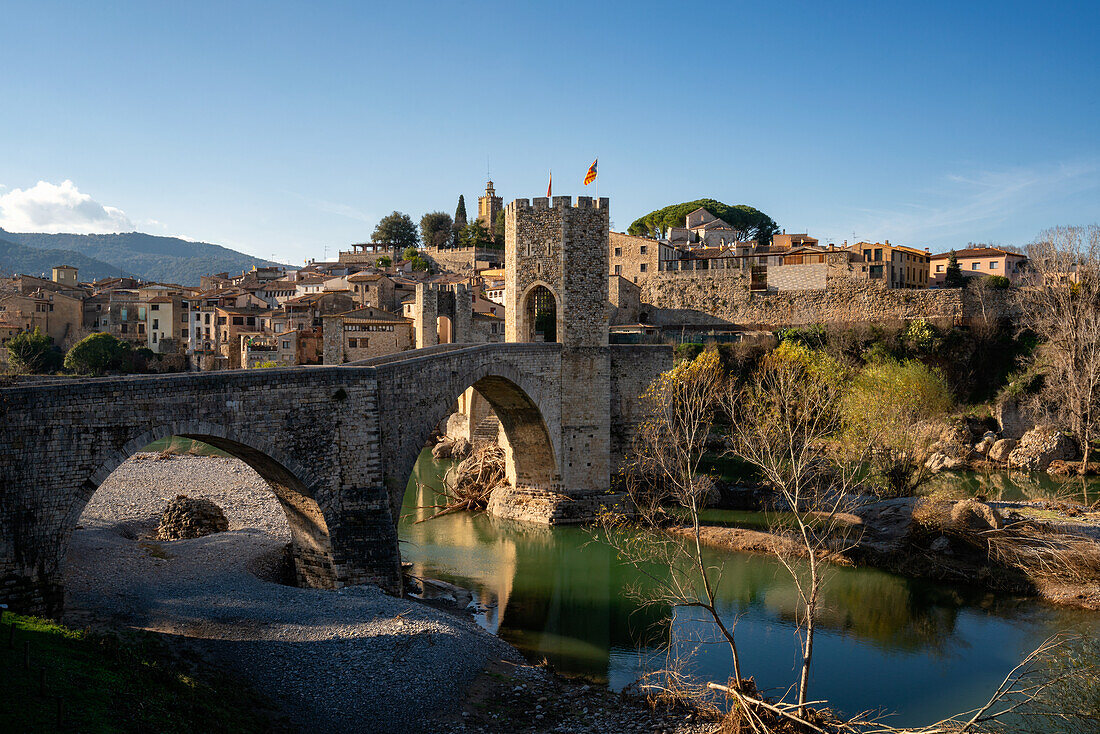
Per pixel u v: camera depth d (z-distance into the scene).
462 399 89.00
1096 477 72.38
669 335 107.19
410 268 180.12
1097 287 85.75
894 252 112.75
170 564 39.69
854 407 61.03
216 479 66.19
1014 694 30.81
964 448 80.38
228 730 23.56
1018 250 145.75
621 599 43.34
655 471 58.41
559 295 57.38
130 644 27.92
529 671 32.53
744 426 61.31
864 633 37.69
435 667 30.17
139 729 21.23
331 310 130.62
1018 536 46.09
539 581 46.25
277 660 29.31
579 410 57.97
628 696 30.30
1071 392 78.81
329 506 36.47
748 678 31.45
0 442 27.16
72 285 178.50
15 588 27.53
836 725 27.12
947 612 40.41
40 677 22.17
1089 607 40.06
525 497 59.44
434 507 63.44
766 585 45.00
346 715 26.66
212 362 135.12
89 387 28.92
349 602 34.59
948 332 94.12
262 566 40.19
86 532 45.88
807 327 100.62
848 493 57.03
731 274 111.56
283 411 34.75
